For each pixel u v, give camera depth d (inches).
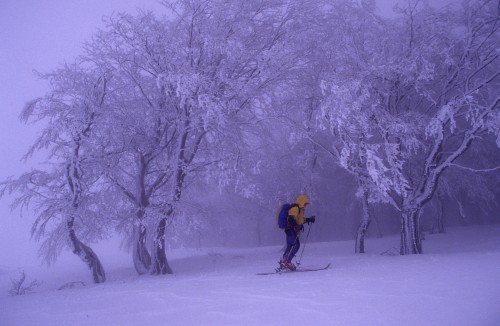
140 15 557.0
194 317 173.0
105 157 541.3
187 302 208.5
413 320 145.8
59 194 530.6
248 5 584.4
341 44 577.3
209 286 264.5
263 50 581.3
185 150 601.6
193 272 510.0
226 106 544.1
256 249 957.2
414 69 522.0
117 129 541.3
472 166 920.9
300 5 607.5
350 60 565.3
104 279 533.3
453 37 563.5
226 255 802.8
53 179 536.7
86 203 523.5
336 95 470.0
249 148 683.4
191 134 609.3
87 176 552.4
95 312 201.0
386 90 559.8
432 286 205.3
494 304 160.7
